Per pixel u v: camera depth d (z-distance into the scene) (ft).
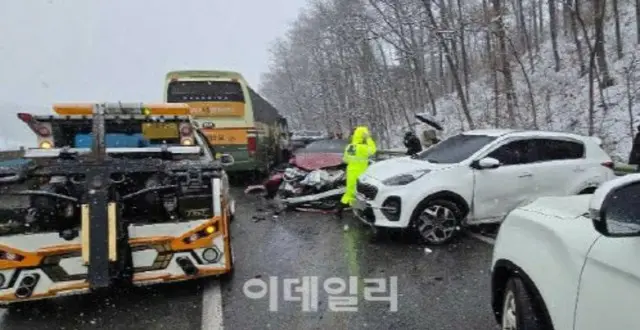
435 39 90.89
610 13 97.71
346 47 154.10
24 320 15.33
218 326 14.49
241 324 14.62
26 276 15.31
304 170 37.32
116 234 15.25
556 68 90.74
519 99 80.89
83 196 16.10
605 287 7.66
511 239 11.09
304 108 243.40
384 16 106.11
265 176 56.80
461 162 24.12
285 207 33.73
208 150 24.13
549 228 9.64
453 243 23.68
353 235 25.81
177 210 17.78
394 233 25.66
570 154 25.52
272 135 66.49
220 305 16.12
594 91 68.28
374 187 24.11
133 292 17.47
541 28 133.08
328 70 188.14
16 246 15.35
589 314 7.91
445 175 23.52
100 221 15.15
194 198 17.39
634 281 7.13
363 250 22.68
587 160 25.57
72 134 22.07
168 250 16.52
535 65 101.60
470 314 15.07
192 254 16.72
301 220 30.35
